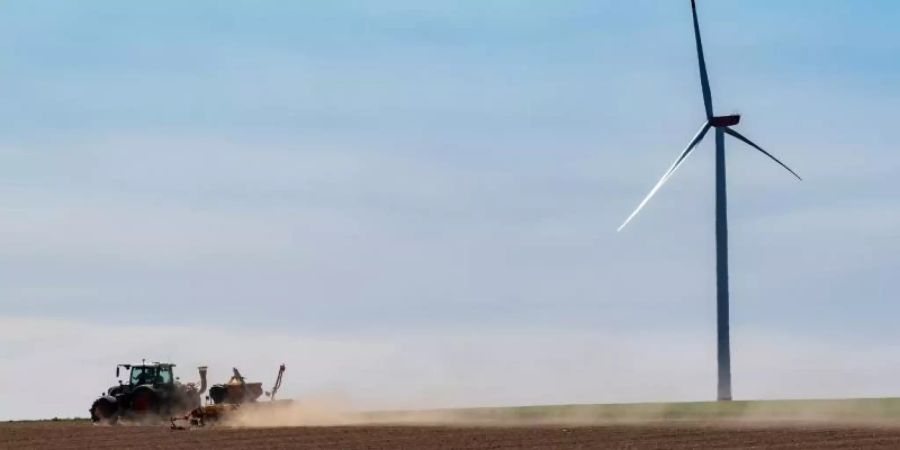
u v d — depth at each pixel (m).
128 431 84.12
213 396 100.25
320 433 77.75
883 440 64.50
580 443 66.06
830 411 91.19
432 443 68.06
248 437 75.25
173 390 100.75
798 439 66.19
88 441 74.88
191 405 101.00
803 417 86.25
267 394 102.06
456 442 68.38
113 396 99.69
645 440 67.31
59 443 73.81
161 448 68.56
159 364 101.06
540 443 66.62
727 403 103.44
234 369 101.69
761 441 65.31
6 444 73.81
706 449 61.06
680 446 63.00
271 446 68.44
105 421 99.19
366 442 69.62
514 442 67.62
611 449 61.91
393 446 66.56
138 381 100.69
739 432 72.12
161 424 97.62
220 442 71.94
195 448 68.25
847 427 75.25
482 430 78.19
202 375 103.00
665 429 76.06
